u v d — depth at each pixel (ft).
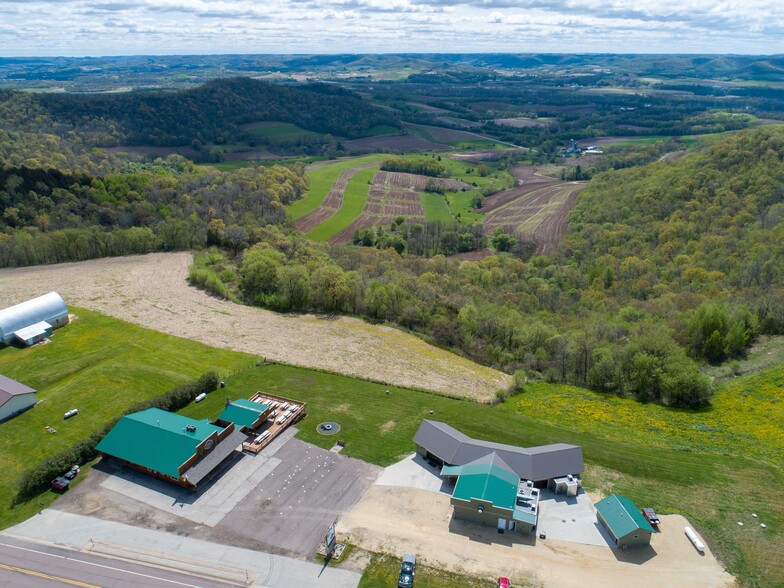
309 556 160.56
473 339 327.88
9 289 360.07
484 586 151.94
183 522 171.73
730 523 173.58
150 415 208.85
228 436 204.13
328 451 208.64
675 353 270.26
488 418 236.22
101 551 160.25
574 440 219.82
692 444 219.82
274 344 309.83
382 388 262.26
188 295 372.17
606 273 435.12
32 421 218.59
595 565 158.30
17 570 153.07
